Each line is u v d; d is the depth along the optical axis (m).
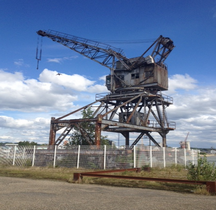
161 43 38.09
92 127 36.03
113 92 39.25
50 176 16.38
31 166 24.11
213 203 7.95
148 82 37.03
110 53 39.66
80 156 23.42
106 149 22.92
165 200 8.37
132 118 38.41
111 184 12.93
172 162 26.31
